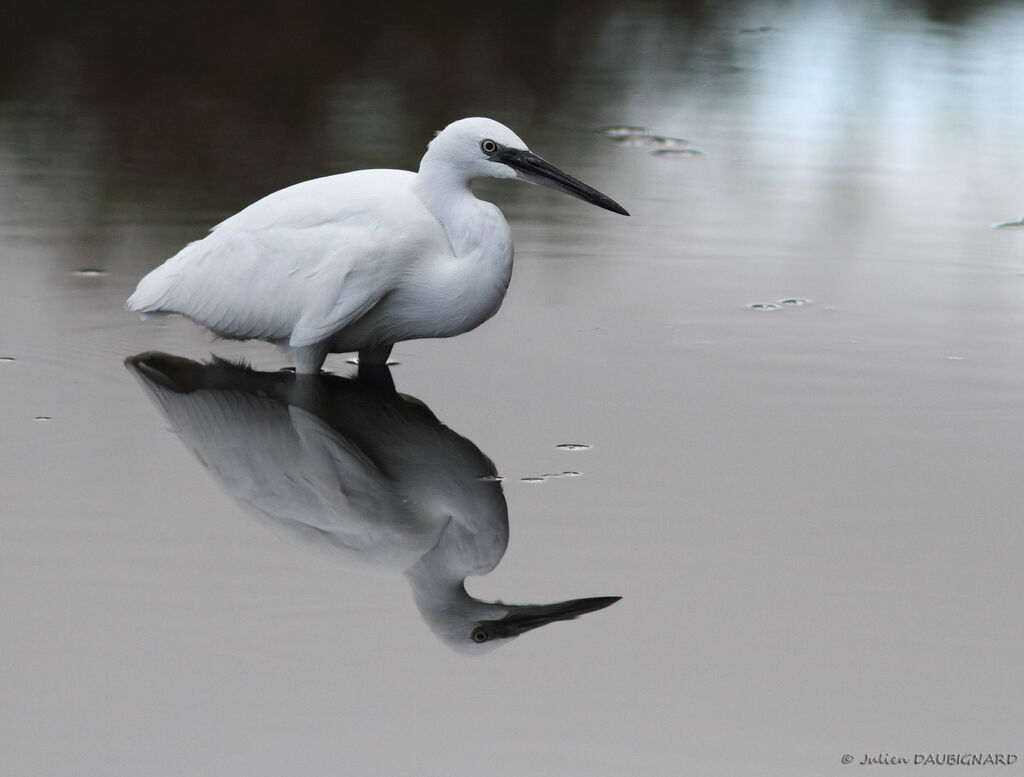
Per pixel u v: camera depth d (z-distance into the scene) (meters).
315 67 20.64
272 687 6.45
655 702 6.39
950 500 8.53
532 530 8.10
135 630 6.91
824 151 17.81
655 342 11.50
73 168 15.71
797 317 12.15
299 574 7.55
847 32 24.77
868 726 6.22
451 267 10.49
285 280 10.51
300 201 10.68
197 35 22.25
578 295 12.66
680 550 7.85
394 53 21.72
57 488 8.51
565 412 9.97
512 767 5.90
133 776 5.79
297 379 10.66
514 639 6.92
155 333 11.56
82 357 10.86
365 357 11.08
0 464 8.81
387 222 10.39
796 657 6.77
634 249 14.02
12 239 13.38
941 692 6.48
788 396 10.33
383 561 7.72
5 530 7.91
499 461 9.11
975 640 6.91
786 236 14.48
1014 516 8.31
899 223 15.02
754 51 23.06
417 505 8.46
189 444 9.28
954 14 26.47
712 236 14.45
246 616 7.09
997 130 18.94
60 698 6.31
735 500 8.51
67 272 12.59
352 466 9.00
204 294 10.83
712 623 7.07
